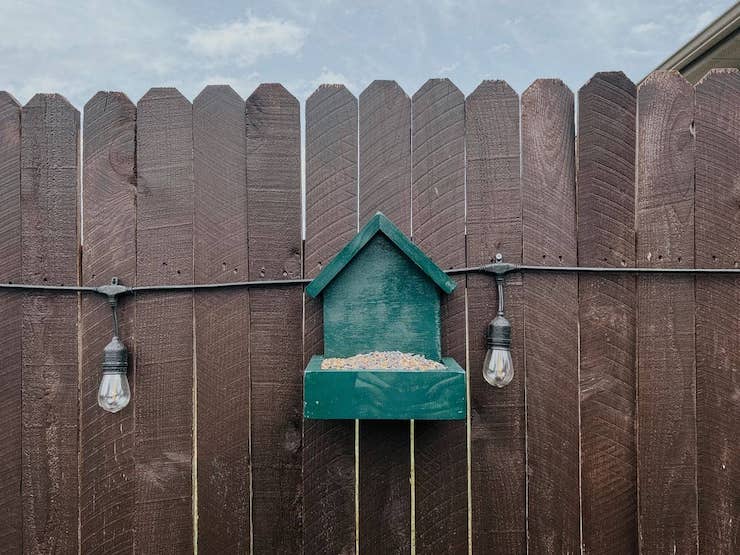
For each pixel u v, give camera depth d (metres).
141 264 1.36
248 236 1.37
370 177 1.37
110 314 1.36
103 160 1.36
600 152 1.36
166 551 1.36
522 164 1.37
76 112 1.37
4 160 1.36
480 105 1.37
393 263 1.19
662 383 1.36
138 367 1.36
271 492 1.36
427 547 1.35
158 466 1.36
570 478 1.36
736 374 1.36
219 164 1.36
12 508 1.35
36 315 1.35
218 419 1.36
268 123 1.37
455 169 1.37
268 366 1.36
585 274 1.37
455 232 1.37
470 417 1.36
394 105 1.37
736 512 1.35
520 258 1.36
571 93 1.38
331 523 1.35
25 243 1.35
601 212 1.36
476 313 1.37
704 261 1.36
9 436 1.35
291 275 1.36
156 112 1.36
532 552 1.35
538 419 1.36
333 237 1.36
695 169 1.36
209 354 1.37
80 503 1.36
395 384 1.03
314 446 1.36
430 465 1.35
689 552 1.35
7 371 1.35
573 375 1.37
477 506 1.35
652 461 1.36
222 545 1.36
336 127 1.37
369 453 1.36
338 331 1.20
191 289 1.36
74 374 1.36
